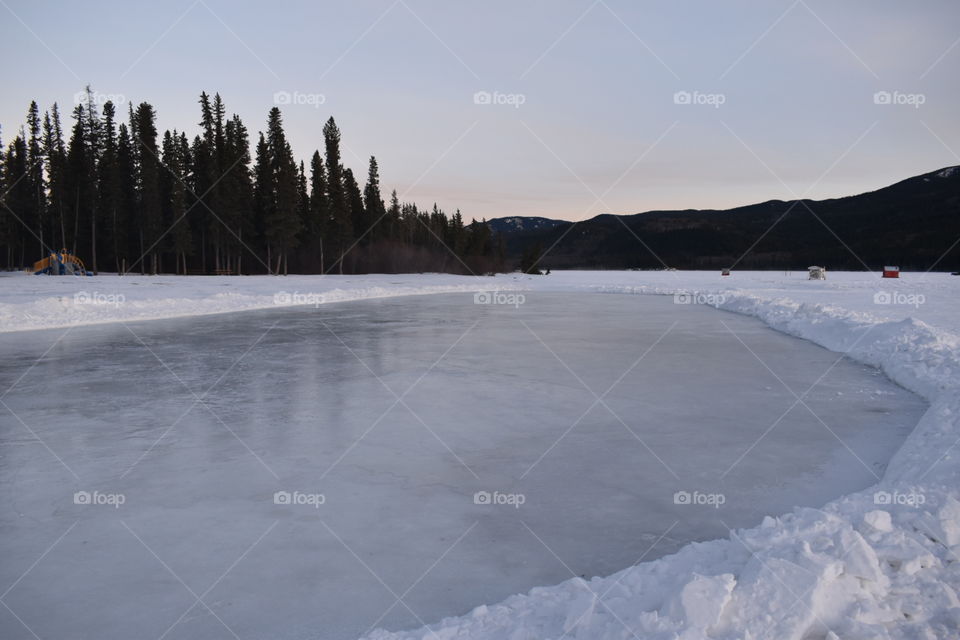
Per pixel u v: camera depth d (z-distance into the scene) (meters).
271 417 7.12
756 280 62.28
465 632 2.82
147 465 5.41
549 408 7.55
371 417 7.11
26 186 57.94
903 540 3.25
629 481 4.98
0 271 54.88
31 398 8.10
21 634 2.90
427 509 4.42
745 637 2.55
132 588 3.34
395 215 75.81
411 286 43.69
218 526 4.14
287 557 3.69
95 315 18.75
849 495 4.19
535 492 4.75
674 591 2.86
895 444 5.95
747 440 6.13
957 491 3.99
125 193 57.34
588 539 3.93
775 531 3.46
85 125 55.06
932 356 9.37
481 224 89.50
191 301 23.75
